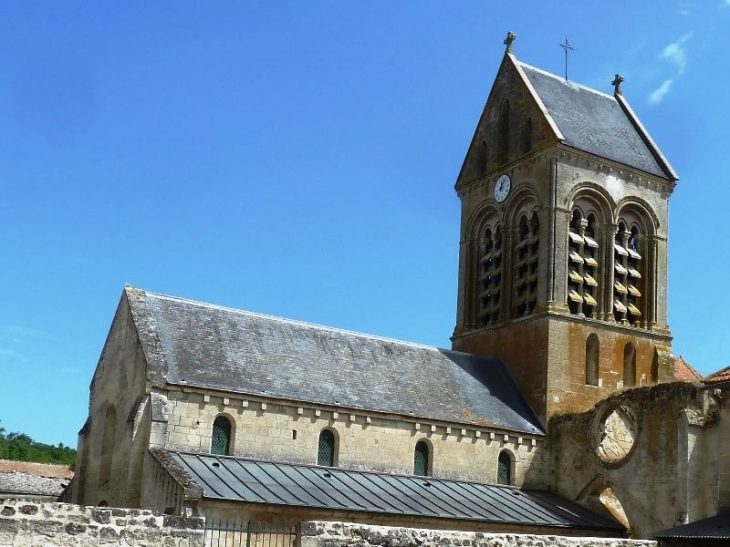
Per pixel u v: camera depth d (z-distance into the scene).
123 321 46.25
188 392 42.53
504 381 56.59
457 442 50.03
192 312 47.66
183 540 25.64
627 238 60.34
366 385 49.56
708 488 44.47
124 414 43.75
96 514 24.53
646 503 47.19
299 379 47.22
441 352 56.31
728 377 40.78
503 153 62.53
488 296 61.69
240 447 43.44
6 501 23.41
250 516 37.84
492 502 47.06
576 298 56.97
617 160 59.97
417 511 42.31
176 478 37.66
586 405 55.19
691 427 45.03
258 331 49.12
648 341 58.78
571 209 57.88
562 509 49.09
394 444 47.88
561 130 59.06
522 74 61.66
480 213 63.22
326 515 39.66
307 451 45.22
